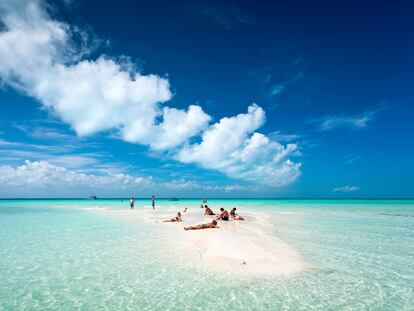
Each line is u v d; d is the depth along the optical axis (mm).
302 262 11859
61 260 12273
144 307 7746
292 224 24734
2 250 14250
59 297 8414
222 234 17984
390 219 30156
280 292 8781
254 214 36812
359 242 16266
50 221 28594
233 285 9312
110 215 36469
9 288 9102
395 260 12352
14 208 56438
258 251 13375
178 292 8742
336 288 9133
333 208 54594
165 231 20656
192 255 12953
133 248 14516
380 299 8344
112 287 9156
